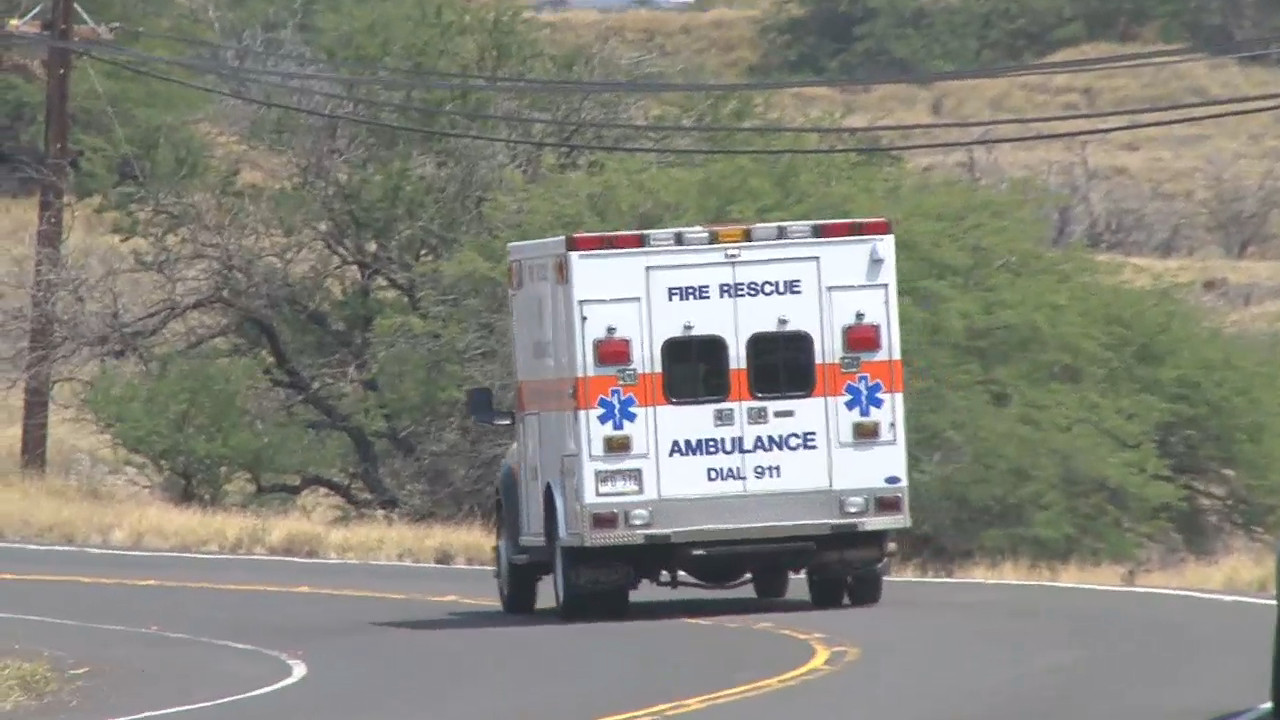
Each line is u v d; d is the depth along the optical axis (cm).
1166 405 12900
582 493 6944
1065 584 8169
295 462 14238
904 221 12556
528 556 7638
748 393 7031
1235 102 10725
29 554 11162
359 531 11775
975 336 12200
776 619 6962
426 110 13575
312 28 18312
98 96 17412
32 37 14162
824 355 7069
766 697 4894
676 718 4594
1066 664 5381
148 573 10094
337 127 14688
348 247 14575
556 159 14975
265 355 15062
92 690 5781
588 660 5925
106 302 14588
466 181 14625
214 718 5000
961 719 4422
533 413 7544
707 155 14550
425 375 13562
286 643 6994
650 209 13138
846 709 4638
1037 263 13175
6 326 15012
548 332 7300
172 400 14088
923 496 11606
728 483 7006
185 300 14525
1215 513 13738
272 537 11506
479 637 6831
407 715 4891
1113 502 12288
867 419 7075
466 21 14975
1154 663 5350
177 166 14625
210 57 17312
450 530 12300
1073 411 12100
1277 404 13512
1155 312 13400
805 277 7069
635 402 6975
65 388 19112
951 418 11575
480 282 13312
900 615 6938
